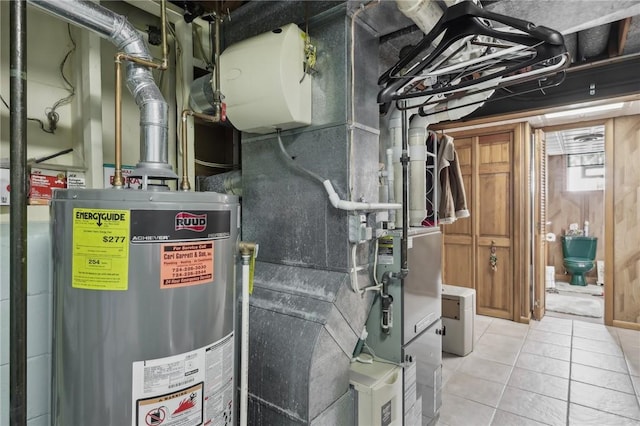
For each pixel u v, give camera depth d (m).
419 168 2.06
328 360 1.41
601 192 5.73
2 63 1.36
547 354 3.07
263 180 1.79
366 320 1.75
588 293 5.18
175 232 0.90
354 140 1.54
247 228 1.86
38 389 1.18
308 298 1.50
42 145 1.51
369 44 1.65
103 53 1.73
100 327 0.86
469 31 1.11
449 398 2.42
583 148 5.54
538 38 1.02
